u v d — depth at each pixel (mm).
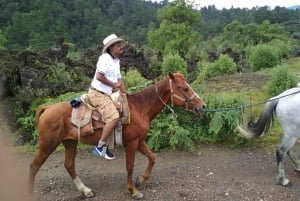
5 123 9844
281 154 6223
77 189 6254
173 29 41531
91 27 59875
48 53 13078
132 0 93562
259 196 5867
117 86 5578
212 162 7406
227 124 8273
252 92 12562
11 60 11695
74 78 12406
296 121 5984
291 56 28484
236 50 29156
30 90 10664
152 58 18094
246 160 7441
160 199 5875
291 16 90062
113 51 5492
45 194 6195
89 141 5715
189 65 20328
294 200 5723
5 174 6895
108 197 6008
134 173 6938
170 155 7867
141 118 5805
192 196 5938
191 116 8555
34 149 8547
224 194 5973
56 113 5590
